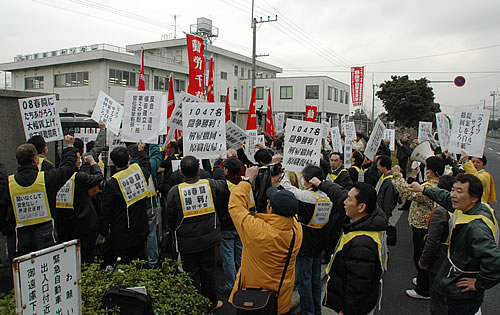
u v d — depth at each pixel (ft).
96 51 82.53
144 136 17.03
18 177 12.50
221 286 16.99
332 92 131.54
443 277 10.30
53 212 13.12
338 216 13.01
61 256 7.34
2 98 17.06
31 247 12.76
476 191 9.78
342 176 18.07
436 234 12.56
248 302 8.88
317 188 13.15
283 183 13.94
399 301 16.29
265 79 129.49
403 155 38.04
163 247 20.54
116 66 86.17
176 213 13.47
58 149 21.52
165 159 21.38
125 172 14.67
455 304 10.11
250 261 9.50
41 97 15.75
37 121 15.70
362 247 9.17
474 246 9.40
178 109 18.89
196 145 16.28
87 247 16.12
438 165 15.81
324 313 15.03
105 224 14.57
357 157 22.88
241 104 132.46
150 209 17.60
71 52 91.71
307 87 125.70
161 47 115.96
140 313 9.46
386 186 19.90
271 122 38.83
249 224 9.35
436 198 12.09
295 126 16.49
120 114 19.57
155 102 17.12
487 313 15.29
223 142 16.80
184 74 101.30
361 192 9.59
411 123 78.28
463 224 9.86
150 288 10.51
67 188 15.14
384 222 9.48
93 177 15.16
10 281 16.16
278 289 9.42
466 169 17.21
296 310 15.37
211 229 13.73
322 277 18.56
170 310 10.14
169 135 19.24
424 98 77.71
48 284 7.07
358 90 74.90
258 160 16.74
